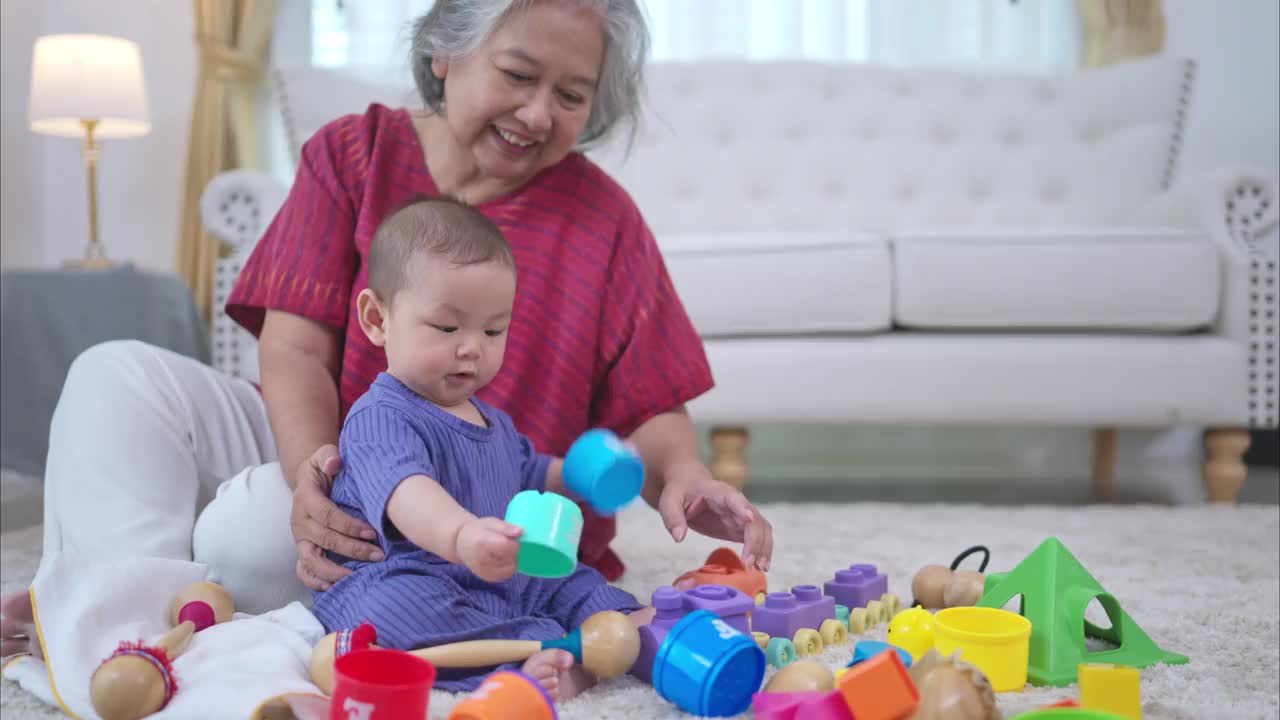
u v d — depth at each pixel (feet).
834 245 8.91
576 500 4.44
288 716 3.00
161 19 12.00
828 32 12.04
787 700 2.89
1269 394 8.75
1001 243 8.95
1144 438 11.76
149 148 12.06
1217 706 3.33
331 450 3.70
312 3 12.12
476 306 3.51
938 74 11.47
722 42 12.07
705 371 4.73
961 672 2.74
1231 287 8.84
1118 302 8.87
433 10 4.32
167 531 3.85
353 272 4.47
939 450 11.80
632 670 3.50
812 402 8.73
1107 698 2.88
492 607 3.53
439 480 3.54
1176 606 4.77
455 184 4.61
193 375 4.27
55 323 8.25
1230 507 8.14
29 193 11.73
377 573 3.44
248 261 4.56
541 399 4.47
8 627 3.51
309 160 4.63
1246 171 9.24
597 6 4.17
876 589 4.42
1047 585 3.75
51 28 11.87
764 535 3.88
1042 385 8.73
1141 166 11.02
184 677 3.10
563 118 4.28
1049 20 12.05
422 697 2.58
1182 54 11.84
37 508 8.14
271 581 3.85
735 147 11.24
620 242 4.71
